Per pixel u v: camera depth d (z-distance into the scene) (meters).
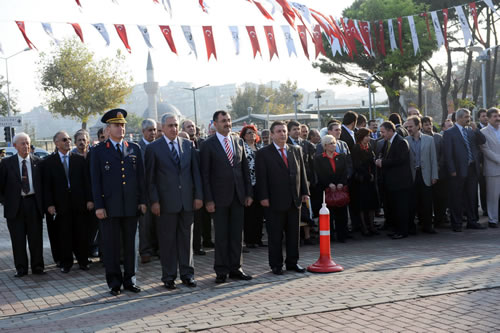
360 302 5.24
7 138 24.81
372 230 9.72
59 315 5.36
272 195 6.80
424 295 5.36
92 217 8.49
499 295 5.28
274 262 6.85
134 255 6.30
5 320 5.24
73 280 7.07
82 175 7.71
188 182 6.39
